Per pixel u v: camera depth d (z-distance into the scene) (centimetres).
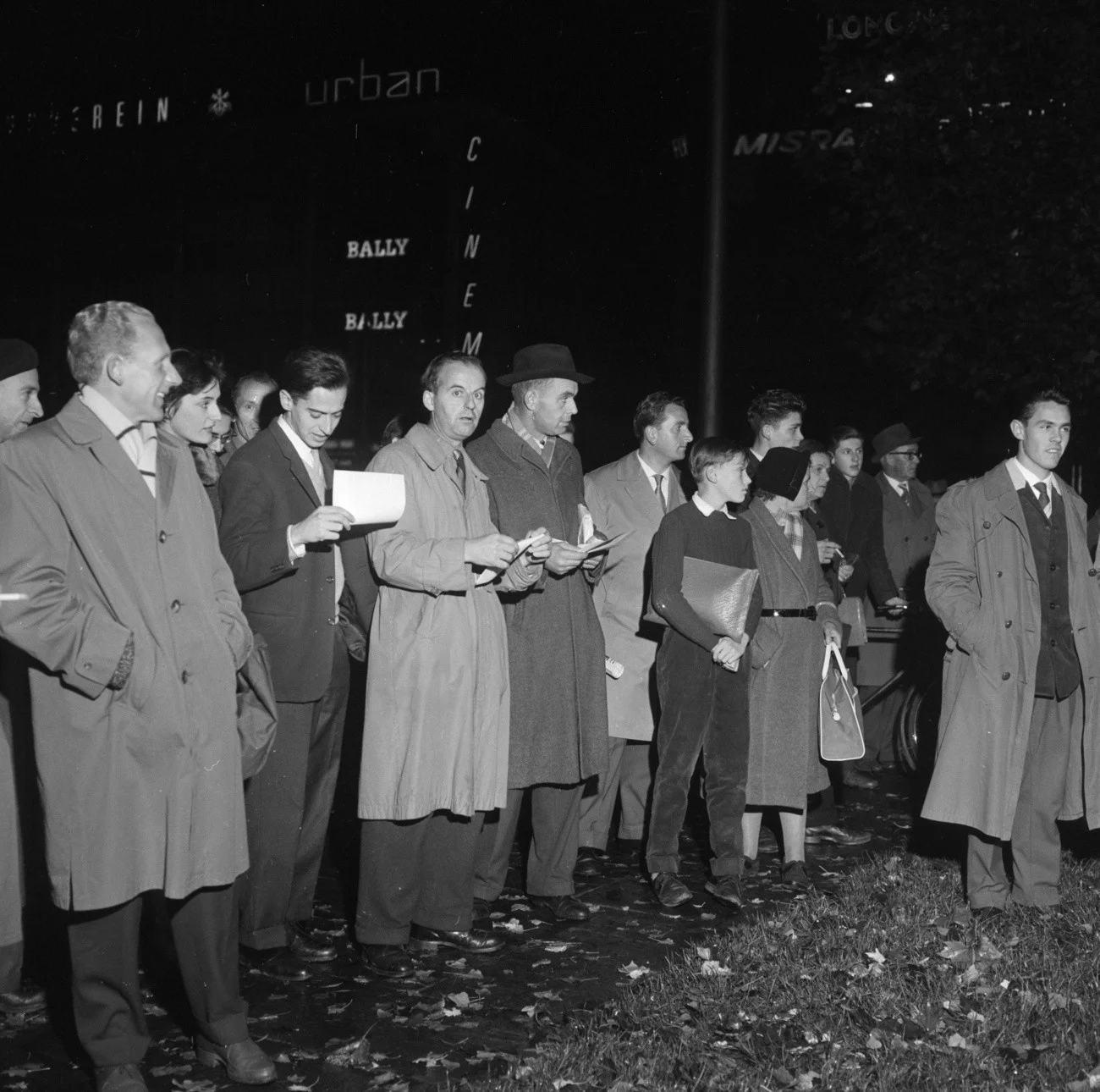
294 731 471
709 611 564
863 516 840
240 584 456
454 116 1716
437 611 480
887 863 627
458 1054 403
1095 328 948
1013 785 528
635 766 668
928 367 991
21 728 416
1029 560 536
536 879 562
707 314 855
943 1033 414
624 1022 423
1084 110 924
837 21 1012
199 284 1923
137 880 351
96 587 352
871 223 1002
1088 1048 404
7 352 443
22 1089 371
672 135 1548
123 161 1947
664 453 650
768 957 484
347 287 1789
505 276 1680
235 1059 379
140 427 369
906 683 866
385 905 482
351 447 1797
